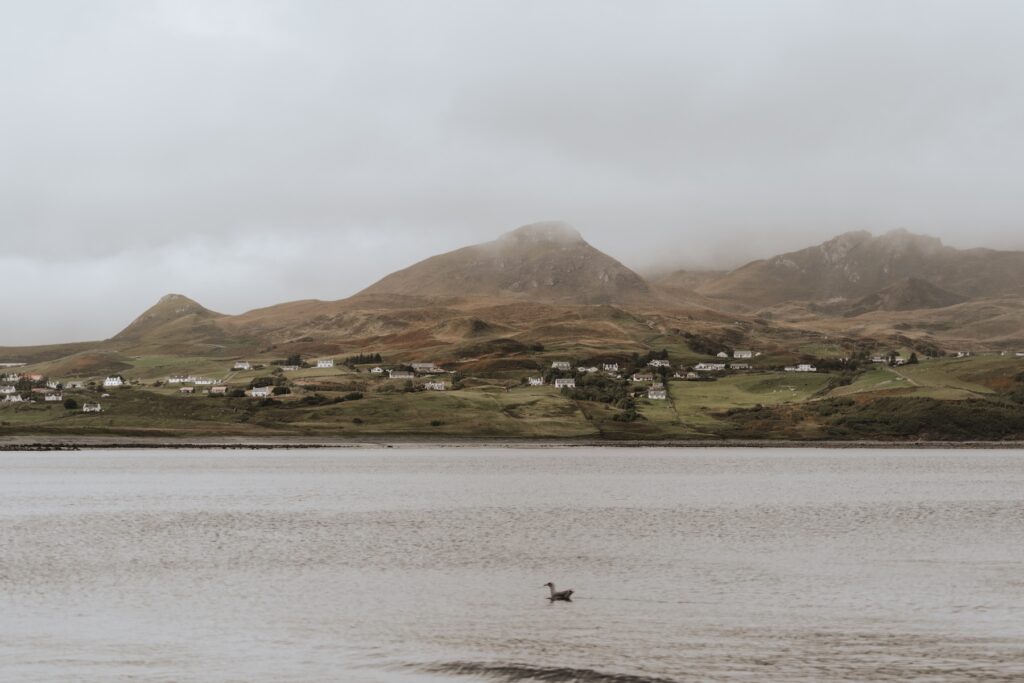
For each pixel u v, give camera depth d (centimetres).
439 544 9500
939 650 5300
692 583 7338
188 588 7112
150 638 5625
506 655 5266
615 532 10394
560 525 11094
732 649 5353
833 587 7125
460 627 5916
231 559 8481
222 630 5828
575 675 4878
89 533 10275
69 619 6078
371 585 7281
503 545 9431
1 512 12462
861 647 5375
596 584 7306
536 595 6906
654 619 6112
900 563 8188
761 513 12325
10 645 5438
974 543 9412
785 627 5856
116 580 7406
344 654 5294
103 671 4950
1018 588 7044
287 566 8131
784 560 8381
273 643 5528
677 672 4928
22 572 7712
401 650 5372
